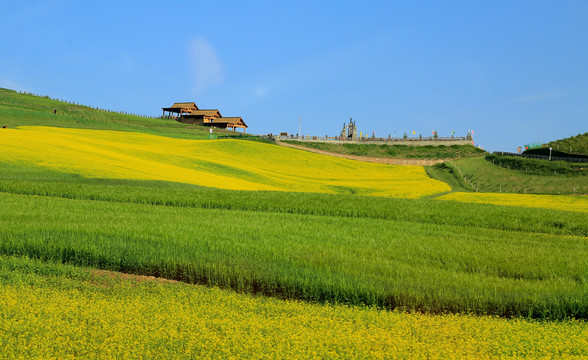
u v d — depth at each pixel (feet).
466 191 262.47
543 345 39.40
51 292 50.29
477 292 53.62
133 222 90.58
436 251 75.25
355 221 109.40
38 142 220.23
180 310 45.37
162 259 64.54
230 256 66.39
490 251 76.89
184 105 585.22
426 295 53.26
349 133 501.97
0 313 42.42
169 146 346.74
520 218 121.39
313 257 67.15
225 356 35.45
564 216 124.47
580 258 73.20
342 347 37.52
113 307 45.65
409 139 460.14
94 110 514.68
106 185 147.02
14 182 137.28
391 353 36.58
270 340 38.29
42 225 81.51
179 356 35.63
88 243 69.51
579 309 50.39
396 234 92.73
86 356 35.45
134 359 34.65
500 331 43.47
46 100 514.27
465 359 36.11
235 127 546.26
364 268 62.59
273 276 57.77
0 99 438.81
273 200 138.00
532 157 329.11
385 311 48.96
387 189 257.34
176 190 148.77
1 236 71.77
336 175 314.35
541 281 60.44
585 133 394.73
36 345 35.99
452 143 449.48
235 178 242.37
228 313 45.32
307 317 45.01
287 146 416.67
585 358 36.94
